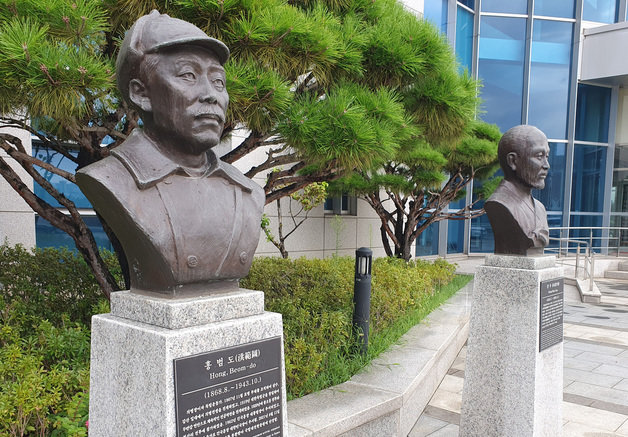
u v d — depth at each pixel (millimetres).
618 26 15617
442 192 10016
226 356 2080
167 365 1883
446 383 5559
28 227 6348
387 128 3502
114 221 2068
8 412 2529
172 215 2029
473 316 4168
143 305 2084
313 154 3377
